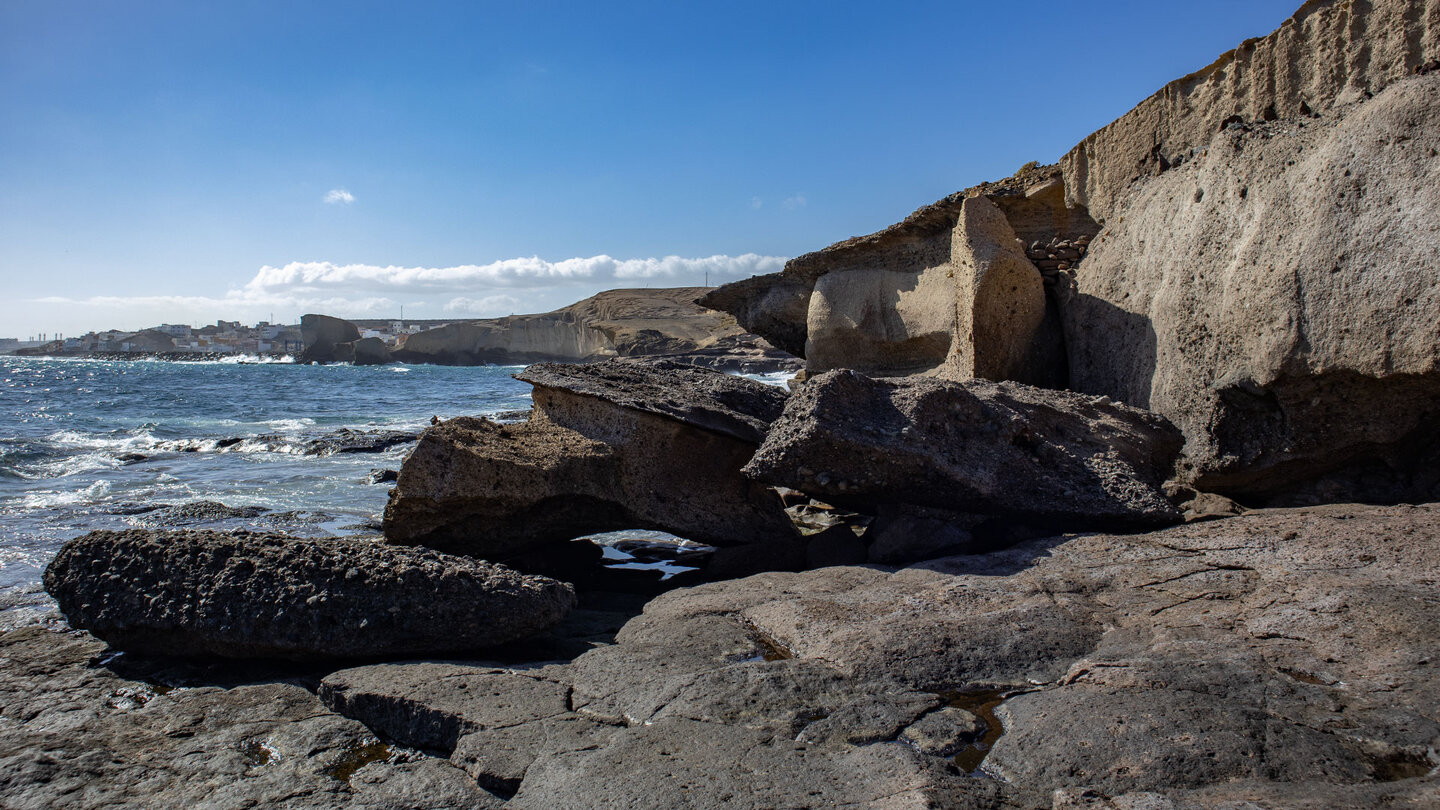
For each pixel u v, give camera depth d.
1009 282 8.71
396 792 3.06
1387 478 5.71
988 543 5.81
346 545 4.86
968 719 3.26
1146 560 4.65
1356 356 5.08
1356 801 2.36
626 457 6.88
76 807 3.05
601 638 4.84
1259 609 3.80
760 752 3.01
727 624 4.45
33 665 4.60
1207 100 7.77
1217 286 6.29
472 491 6.23
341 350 116.69
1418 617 3.38
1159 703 3.03
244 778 3.23
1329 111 5.91
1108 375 8.04
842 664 3.72
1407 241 4.84
